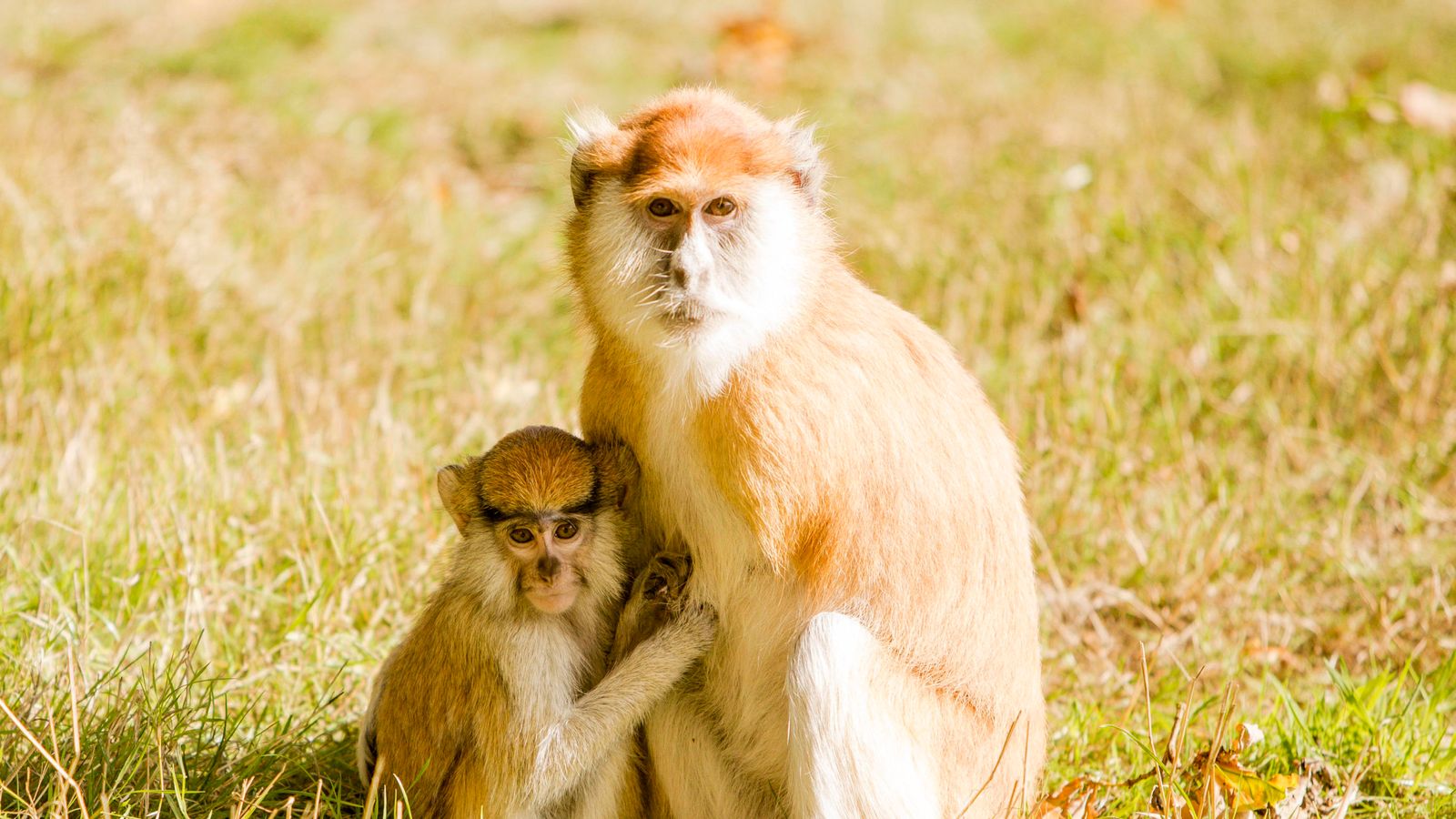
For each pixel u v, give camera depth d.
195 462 11.88
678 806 9.04
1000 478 8.97
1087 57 23.70
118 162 16.28
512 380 14.02
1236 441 13.95
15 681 9.45
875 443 8.36
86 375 13.14
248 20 24.00
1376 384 14.33
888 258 16.59
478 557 8.66
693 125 8.70
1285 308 15.14
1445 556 12.37
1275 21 25.61
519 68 22.83
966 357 14.88
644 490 8.93
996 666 8.84
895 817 8.17
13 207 14.85
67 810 7.82
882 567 8.39
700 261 8.31
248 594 10.86
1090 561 12.38
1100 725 9.88
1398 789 9.45
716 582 8.69
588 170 8.91
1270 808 8.80
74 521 11.16
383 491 11.90
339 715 10.12
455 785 8.67
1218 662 11.17
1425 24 25.23
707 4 26.70
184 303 14.50
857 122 20.41
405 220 17.11
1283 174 18.00
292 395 13.34
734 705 8.89
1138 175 18.09
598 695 8.52
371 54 23.22
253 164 18.53
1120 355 14.66
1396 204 17.14
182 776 8.52
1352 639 11.51
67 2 24.77
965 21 25.75
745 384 8.29
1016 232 17.11
